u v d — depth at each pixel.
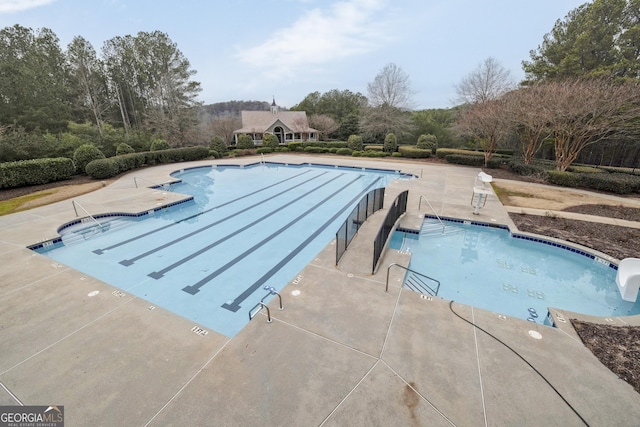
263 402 2.71
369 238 6.70
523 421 2.53
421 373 3.02
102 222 8.66
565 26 17.91
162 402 2.73
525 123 13.71
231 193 12.45
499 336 3.56
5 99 21.14
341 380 2.94
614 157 14.84
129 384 2.93
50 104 23.30
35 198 10.36
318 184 14.23
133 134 22.61
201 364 3.17
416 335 3.57
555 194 11.02
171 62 30.14
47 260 5.65
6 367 3.17
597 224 7.87
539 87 13.48
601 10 16.27
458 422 2.52
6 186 11.57
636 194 10.96
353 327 3.72
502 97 16.64
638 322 3.82
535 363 3.15
